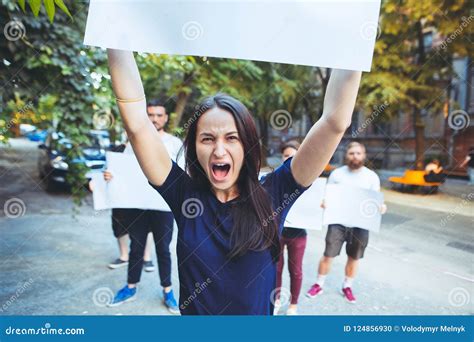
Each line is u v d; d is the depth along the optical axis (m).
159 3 0.83
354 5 0.82
